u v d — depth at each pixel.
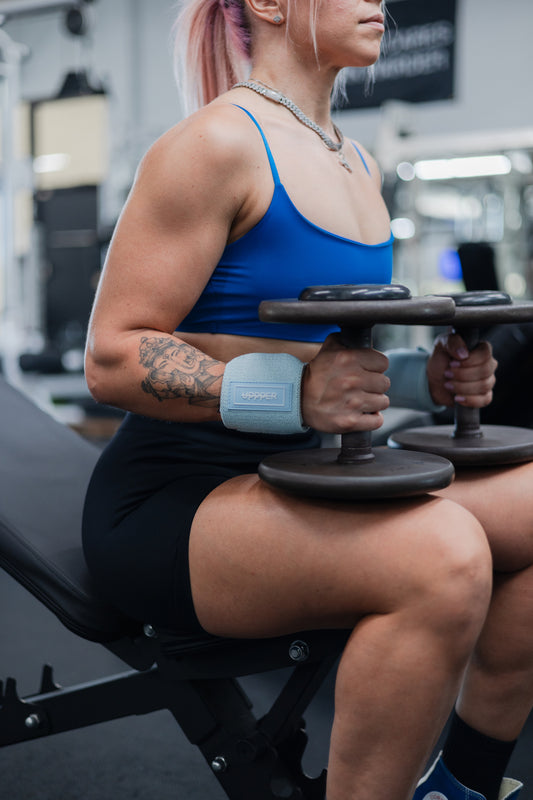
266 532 0.78
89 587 0.97
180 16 1.09
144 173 0.84
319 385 0.77
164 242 0.82
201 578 0.82
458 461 0.93
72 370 6.93
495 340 1.56
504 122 7.80
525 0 7.60
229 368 0.80
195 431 0.91
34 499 1.12
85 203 6.25
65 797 1.26
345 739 0.76
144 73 9.36
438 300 0.73
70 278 6.60
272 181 0.85
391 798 0.77
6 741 1.10
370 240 0.97
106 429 4.84
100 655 1.83
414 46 7.44
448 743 0.99
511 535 0.91
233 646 0.89
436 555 0.73
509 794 1.00
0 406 1.34
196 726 0.95
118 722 1.55
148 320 0.83
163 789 1.28
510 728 0.96
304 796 0.98
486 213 7.02
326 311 0.71
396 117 5.99
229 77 1.07
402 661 0.73
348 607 0.77
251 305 0.88
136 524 0.88
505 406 1.61
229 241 0.86
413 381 1.10
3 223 4.48
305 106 0.96
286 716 0.92
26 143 5.52
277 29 0.94
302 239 0.86
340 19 0.90
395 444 1.01
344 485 0.72
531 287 4.96
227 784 0.95
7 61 4.35
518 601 0.92
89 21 4.70
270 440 0.94
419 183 6.14
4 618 2.09
